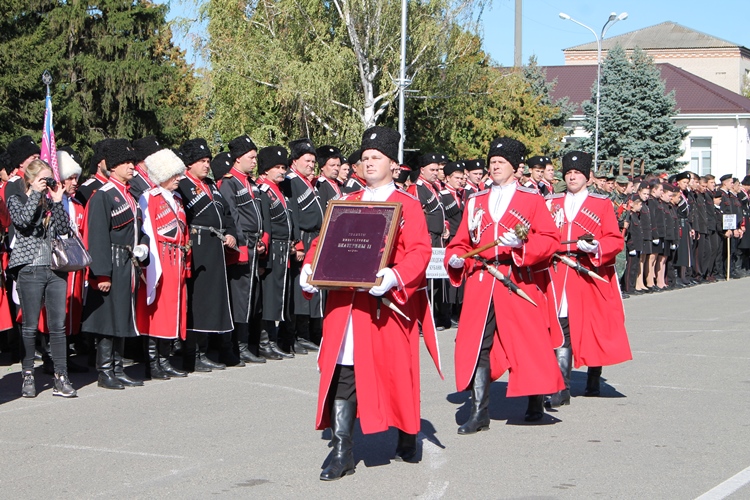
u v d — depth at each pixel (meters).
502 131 34.53
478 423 7.58
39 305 8.94
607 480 6.19
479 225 7.74
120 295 9.36
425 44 30.08
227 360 10.87
